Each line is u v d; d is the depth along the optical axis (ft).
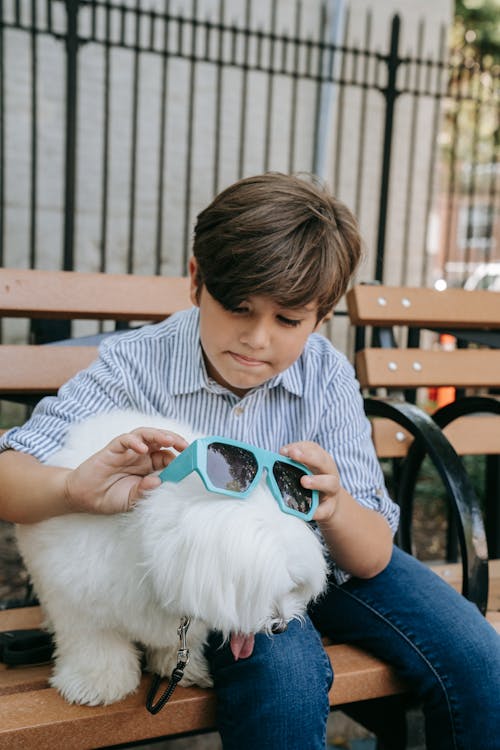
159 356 5.02
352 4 22.18
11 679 4.29
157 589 3.28
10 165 18.86
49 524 3.85
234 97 21.20
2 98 15.34
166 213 20.84
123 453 3.65
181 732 4.07
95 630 3.90
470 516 5.21
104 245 15.61
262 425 5.04
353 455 5.08
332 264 4.28
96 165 19.79
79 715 3.81
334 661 4.59
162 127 16.81
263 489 3.51
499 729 4.26
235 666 4.00
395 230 23.40
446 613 4.60
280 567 3.12
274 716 3.82
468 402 6.84
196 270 4.67
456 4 35.68
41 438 4.45
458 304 7.71
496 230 38.22
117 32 19.69
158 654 4.13
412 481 6.81
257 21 21.33
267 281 4.00
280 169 22.06
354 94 22.34
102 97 19.62
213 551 3.06
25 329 19.10
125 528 3.61
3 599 8.70
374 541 4.62
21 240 19.20
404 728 4.66
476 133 19.62
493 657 4.39
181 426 4.32
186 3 20.40
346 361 5.51
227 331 4.26
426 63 19.21
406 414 5.80
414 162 23.47
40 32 14.43
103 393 4.86
